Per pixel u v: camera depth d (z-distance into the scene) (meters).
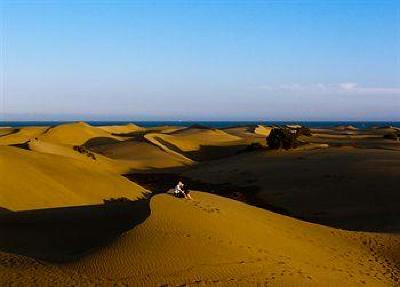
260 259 17.67
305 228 26.02
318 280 17.41
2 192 27.31
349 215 35.72
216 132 110.56
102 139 101.19
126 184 39.22
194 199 24.45
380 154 60.50
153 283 14.06
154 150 80.19
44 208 27.30
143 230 17.66
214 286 14.53
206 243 17.50
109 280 13.99
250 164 61.72
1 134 93.38
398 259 23.83
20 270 14.57
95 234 21.08
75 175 35.34
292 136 72.94
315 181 47.03
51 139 92.31
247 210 25.73
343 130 143.25
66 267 14.95
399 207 36.22
